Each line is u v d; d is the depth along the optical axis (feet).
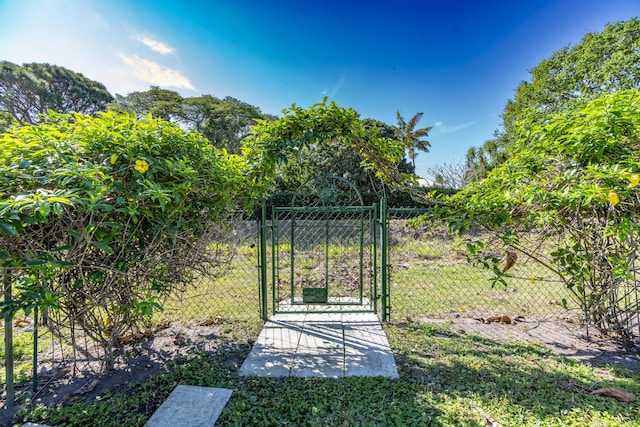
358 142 11.43
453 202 9.94
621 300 9.41
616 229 7.84
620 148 7.63
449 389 7.41
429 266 20.15
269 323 11.88
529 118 9.65
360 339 10.41
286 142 10.59
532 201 7.90
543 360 8.80
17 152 6.01
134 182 6.76
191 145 8.51
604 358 8.94
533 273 16.70
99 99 86.69
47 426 6.26
